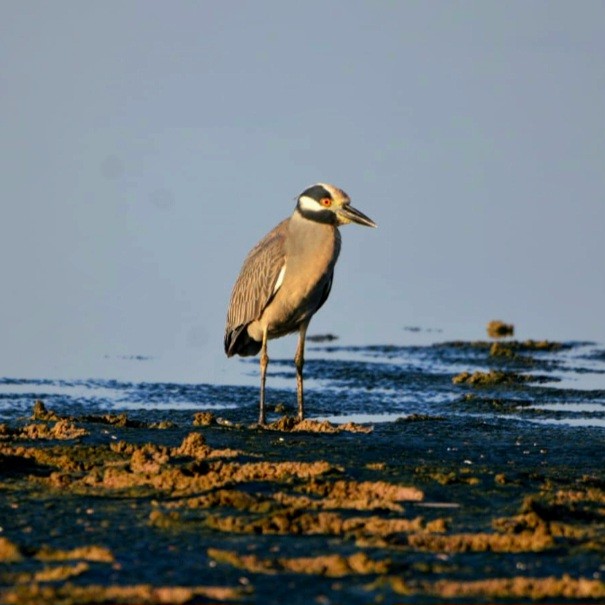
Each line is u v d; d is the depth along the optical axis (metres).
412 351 30.03
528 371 27.36
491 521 13.03
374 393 24.34
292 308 19.36
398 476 14.78
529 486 14.62
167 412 21.19
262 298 19.42
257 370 27.06
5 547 11.69
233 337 20.50
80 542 12.05
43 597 10.45
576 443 17.75
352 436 17.56
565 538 12.45
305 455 15.87
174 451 15.56
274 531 12.49
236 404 22.91
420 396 24.08
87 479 14.30
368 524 12.69
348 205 19.08
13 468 14.95
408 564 11.55
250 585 10.91
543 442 17.75
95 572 11.19
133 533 12.34
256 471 14.63
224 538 12.21
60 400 22.95
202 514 13.02
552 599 10.74
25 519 12.79
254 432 17.41
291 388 24.77
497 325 32.53
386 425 19.27
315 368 27.48
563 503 13.77
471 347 30.50
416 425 19.27
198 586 10.90
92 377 25.77
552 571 11.48
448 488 14.34
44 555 11.65
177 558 11.59
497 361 28.50
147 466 14.73
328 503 13.53
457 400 23.50
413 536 12.27
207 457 15.48
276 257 19.27
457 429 19.05
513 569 11.49
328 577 11.16
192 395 23.83
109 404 22.64
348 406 22.80
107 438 16.64
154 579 11.05
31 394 23.58
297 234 19.20
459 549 12.07
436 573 11.35
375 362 28.33
